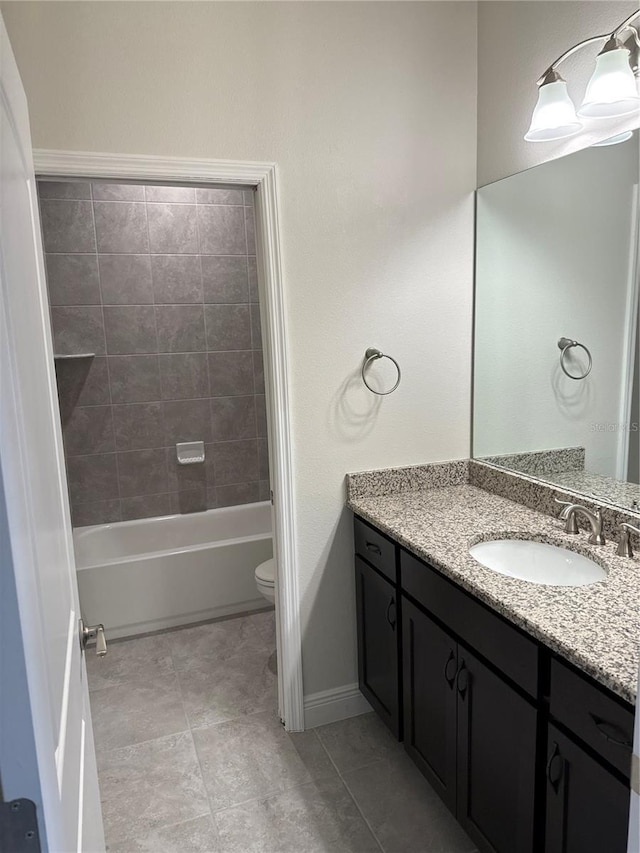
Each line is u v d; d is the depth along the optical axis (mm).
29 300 912
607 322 1764
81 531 3414
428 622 1788
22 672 605
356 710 2418
